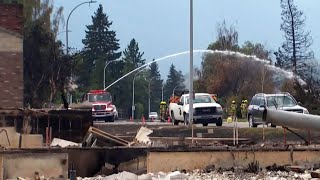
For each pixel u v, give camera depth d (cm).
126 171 2289
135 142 3047
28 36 6119
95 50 14150
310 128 2464
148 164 2331
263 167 2411
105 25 14275
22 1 6406
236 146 2517
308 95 5244
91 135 2961
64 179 2219
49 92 6144
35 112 3372
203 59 9512
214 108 4319
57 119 3384
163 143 3038
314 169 2383
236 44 9556
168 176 2016
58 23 6688
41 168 2223
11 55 4284
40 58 6125
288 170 2377
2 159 2189
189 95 4275
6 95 4266
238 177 2181
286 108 3881
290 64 8444
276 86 8544
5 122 3350
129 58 16038
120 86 14138
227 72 8888
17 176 2198
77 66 6625
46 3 6556
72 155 2369
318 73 7906
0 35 4275
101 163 2414
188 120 4312
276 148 2445
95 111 5825
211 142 3050
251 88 8688
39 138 2784
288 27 8500
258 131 3528
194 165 2364
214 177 2172
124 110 14125
